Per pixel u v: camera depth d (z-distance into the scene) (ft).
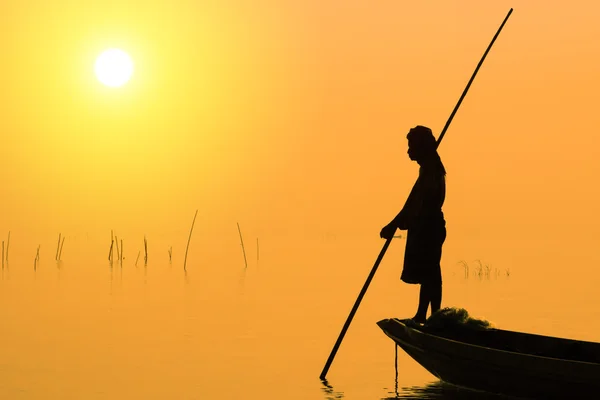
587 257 173.88
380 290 112.47
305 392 54.70
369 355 66.90
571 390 47.19
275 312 90.79
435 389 54.80
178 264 152.46
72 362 63.98
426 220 56.59
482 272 138.92
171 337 74.64
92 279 124.26
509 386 50.26
